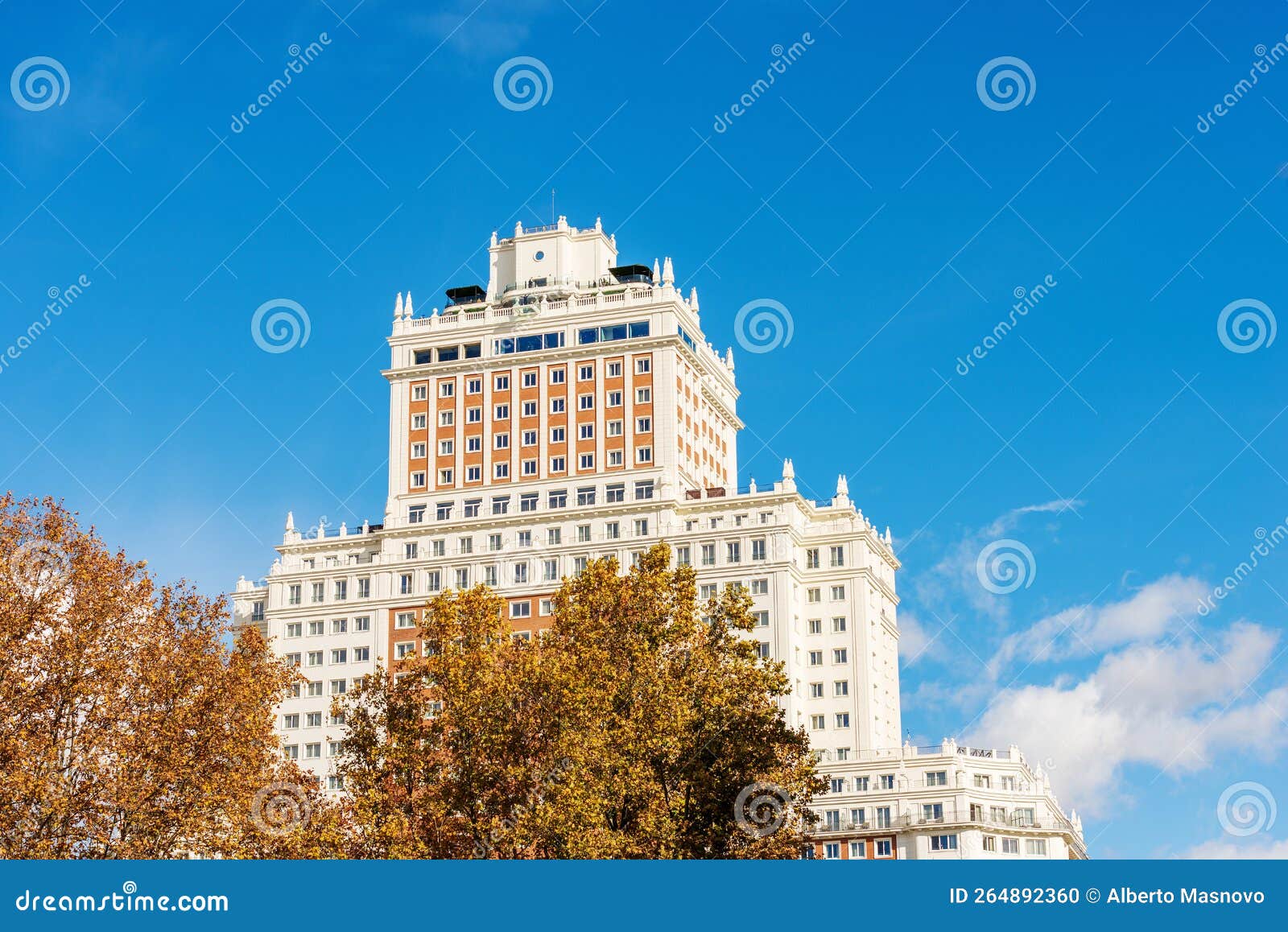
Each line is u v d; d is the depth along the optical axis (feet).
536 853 318.24
